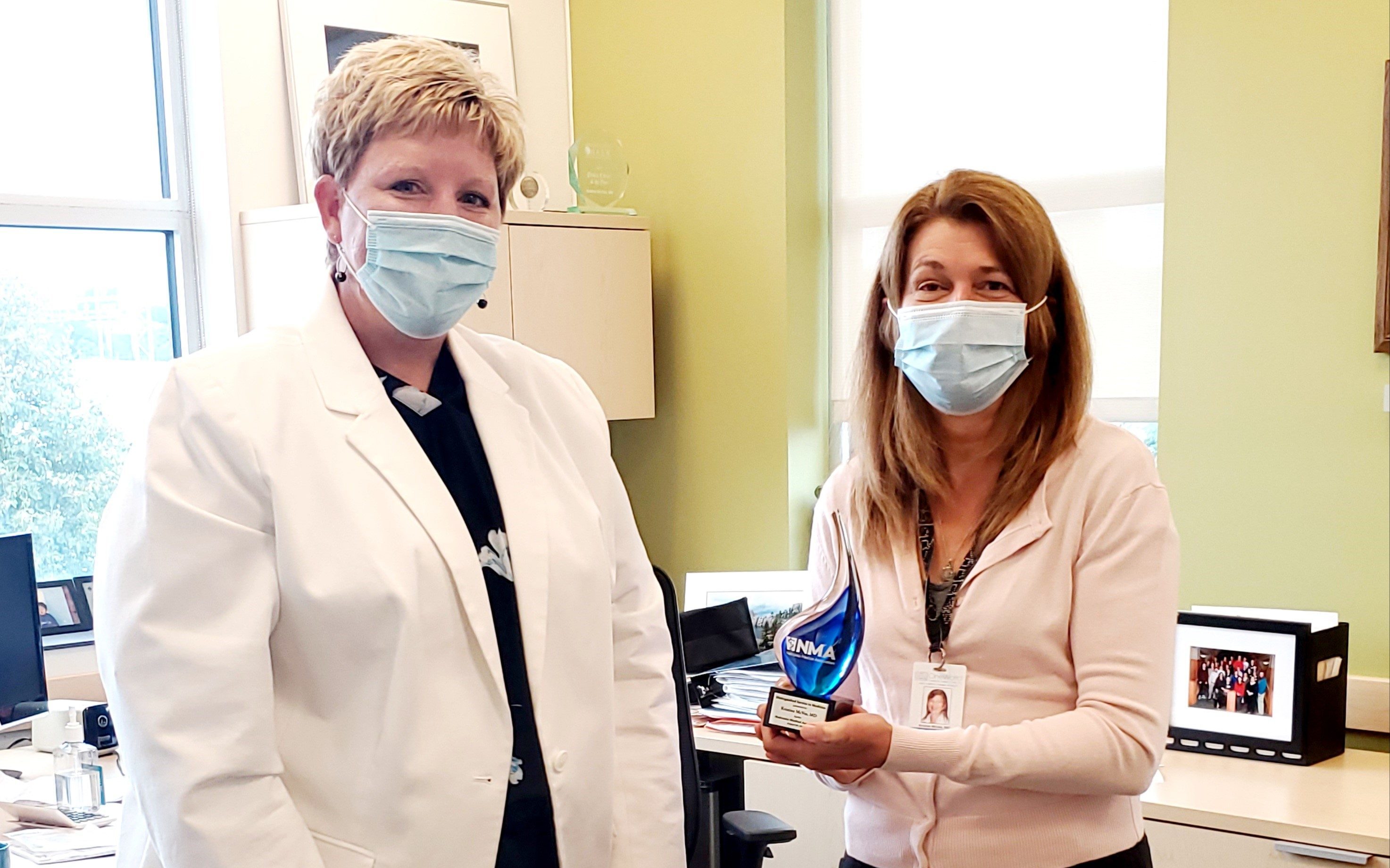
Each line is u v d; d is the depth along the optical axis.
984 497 1.65
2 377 3.29
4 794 2.45
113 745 2.80
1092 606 1.52
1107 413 3.34
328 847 1.36
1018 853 1.52
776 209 3.59
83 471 3.43
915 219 1.65
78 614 3.27
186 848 1.27
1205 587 2.98
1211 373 2.96
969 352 1.56
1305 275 2.83
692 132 3.75
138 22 3.50
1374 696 2.72
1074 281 1.64
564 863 1.47
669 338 3.85
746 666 3.08
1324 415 2.82
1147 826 2.32
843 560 1.63
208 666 1.29
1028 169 3.44
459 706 1.38
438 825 1.35
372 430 1.42
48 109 3.37
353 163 1.44
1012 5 3.43
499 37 3.80
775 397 3.63
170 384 1.37
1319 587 2.84
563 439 1.62
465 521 1.46
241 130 3.41
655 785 1.60
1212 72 2.93
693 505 3.84
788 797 2.81
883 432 1.69
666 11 3.77
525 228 3.42
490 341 1.64
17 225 3.26
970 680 1.56
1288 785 2.40
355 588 1.33
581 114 4.00
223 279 3.46
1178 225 2.99
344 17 3.53
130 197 3.43
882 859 1.60
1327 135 2.79
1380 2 2.71
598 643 1.52
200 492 1.33
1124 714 1.46
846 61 3.71
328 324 1.48
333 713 1.36
